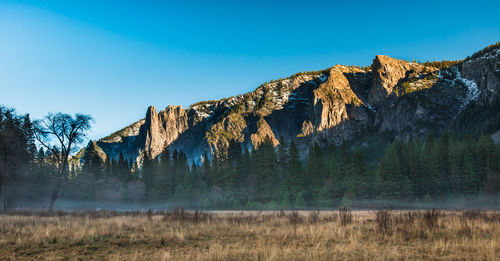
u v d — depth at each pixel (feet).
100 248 44.24
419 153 354.74
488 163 289.33
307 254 37.29
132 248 44.34
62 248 43.73
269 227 63.62
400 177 286.25
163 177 340.59
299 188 294.05
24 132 146.00
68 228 57.77
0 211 122.93
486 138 303.89
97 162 383.86
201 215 86.74
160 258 36.81
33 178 209.05
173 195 326.65
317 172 302.86
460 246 41.24
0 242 45.32
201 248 44.27
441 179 298.15
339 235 51.08
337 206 268.00
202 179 357.61
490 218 73.36
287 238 50.78
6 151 143.64
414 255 37.09
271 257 34.45
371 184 293.64
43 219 77.00
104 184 320.29
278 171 336.49
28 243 45.52
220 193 311.06
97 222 68.85
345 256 36.52
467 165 287.07
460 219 66.59
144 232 57.41
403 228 54.39
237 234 56.65
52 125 136.67
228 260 35.29
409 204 272.51
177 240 49.93
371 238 48.62
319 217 85.20
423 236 50.65
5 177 144.56
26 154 163.32
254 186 312.71
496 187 265.34
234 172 329.11
